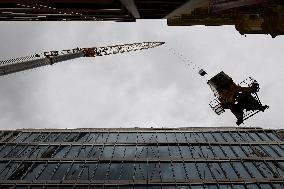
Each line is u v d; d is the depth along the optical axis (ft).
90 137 135.85
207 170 110.63
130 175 107.86
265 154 121.60
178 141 130.62
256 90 59.98
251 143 129.18
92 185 102.94
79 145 128.36
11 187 103.86
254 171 110.32
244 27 50.55
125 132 139.54
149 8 54.54
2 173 110.83
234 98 60.75
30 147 128.16
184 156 119.34
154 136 135.33
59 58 110.42
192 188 101.76
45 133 140.87
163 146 126.82
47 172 110.93
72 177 107.65
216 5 40.57
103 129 142.31
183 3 41.29
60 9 48.29
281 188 102.01
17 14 58.23
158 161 115.44
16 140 134.92
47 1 36.96
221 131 140.26
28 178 107.86
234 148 125.80
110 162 115.14
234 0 29.50
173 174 108.27
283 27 34.78
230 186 103.04
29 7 44.01
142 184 103.04
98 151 123.65
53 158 118.83
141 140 131.64
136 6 51.11
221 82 64.08
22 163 116.37
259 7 36.52
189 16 63.41
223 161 115.96
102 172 109.81
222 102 64.08
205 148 125.70
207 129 142.10
